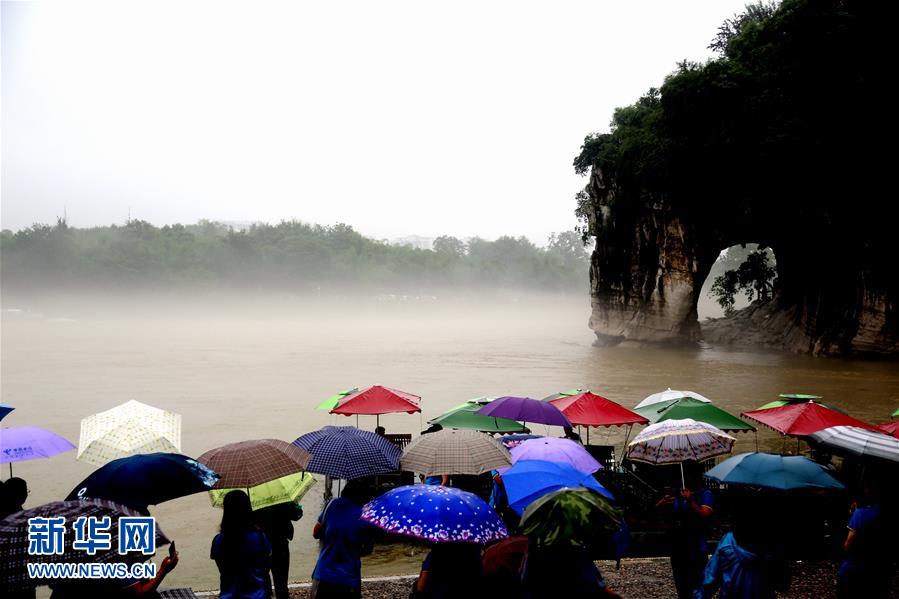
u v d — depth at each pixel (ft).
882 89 129.39
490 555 19.29
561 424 32.91
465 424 37.09
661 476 35.53
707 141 149.48
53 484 48.32
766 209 154.51
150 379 121.29
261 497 23.32
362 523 19.19
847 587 19.26
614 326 195.52
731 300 221.46
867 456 25.52
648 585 26.14
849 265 146.72
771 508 17.12
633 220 183.32
